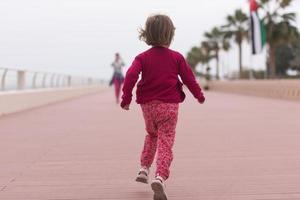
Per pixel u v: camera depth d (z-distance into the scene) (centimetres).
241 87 3816
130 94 430
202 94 442
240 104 2070
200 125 1129
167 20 433
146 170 470
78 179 541
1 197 466
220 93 4012
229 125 1125
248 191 475
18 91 1666
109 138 901
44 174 571
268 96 2981
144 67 433
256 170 579
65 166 620
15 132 1005
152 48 440
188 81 436
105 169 597
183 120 1266
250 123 1171
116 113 1544
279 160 646
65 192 483
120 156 695
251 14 3253
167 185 505
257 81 3272
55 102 2298
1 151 748
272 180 523
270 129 1031
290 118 1311
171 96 432
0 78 1495
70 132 1004
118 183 519
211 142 829
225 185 502
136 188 496
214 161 643
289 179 527
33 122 1230
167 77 431
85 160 664
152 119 441
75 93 3061
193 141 843
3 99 1456
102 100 2511
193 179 533
